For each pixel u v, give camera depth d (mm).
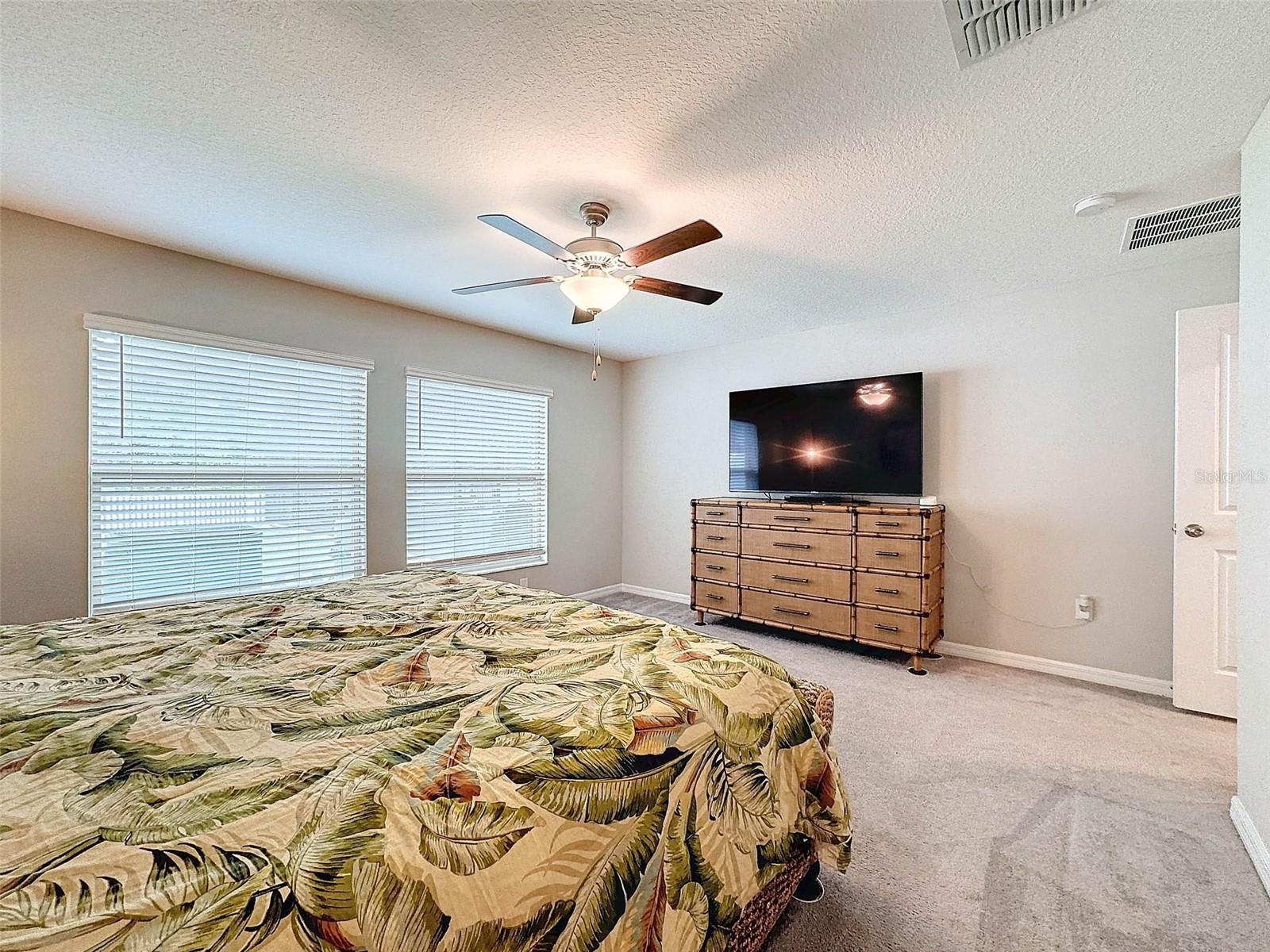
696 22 1331
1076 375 3143
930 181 2045
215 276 2883
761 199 2188
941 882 1554
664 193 2143
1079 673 3129
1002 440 3381
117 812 730
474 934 697
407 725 997
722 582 4109
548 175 2018
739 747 1153
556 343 4699
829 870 1605
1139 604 2971
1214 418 2602
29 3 1261
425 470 3883
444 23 1334
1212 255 2746
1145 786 2025
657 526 5125
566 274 3035
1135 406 2979
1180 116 1655
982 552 3447
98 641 1509
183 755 882
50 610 2457
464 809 782
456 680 1233
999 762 2201
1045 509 3238
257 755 887
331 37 1376
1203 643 2645
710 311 3715
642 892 887
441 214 2330
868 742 2375
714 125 1725
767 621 3863
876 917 1430
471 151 1874
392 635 1570
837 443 3861
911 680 3109
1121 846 1695
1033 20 1308
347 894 650
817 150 1853
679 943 932
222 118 1703
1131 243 2590
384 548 3639
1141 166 1932
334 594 2100
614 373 5312
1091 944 1345
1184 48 1385
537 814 818
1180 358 2672
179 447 2820
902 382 3600
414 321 3773
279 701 1110
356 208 2277
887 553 3340
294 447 3236
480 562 4242
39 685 1195
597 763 919
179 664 1338
